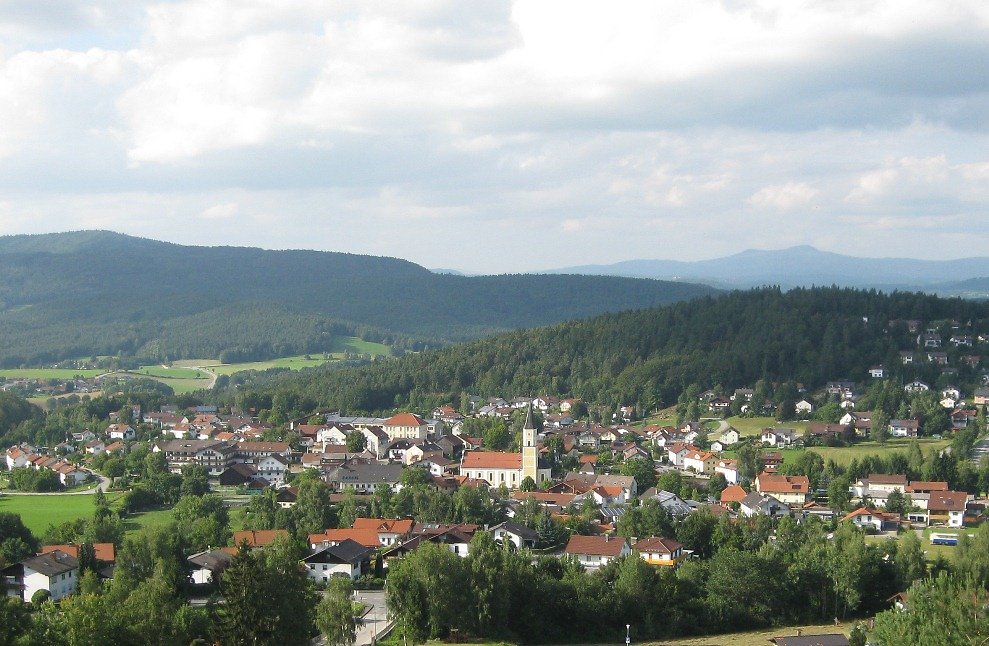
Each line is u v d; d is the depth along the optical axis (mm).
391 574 174125
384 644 166000
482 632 171000
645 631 177375
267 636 136750
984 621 105562
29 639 122000
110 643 128625
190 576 197750
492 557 177250
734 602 185750
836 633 176750
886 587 194875
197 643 142750
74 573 191125
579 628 177375
